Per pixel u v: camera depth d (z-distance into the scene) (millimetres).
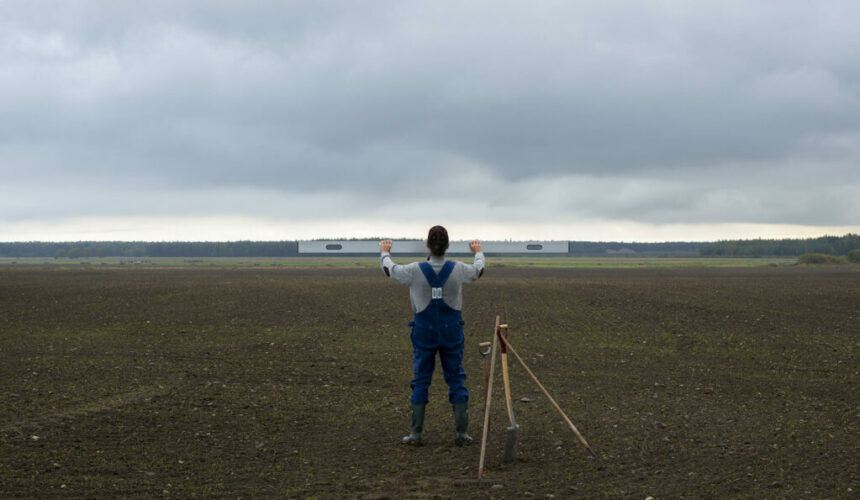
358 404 9469
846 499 5164
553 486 5527
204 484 5680
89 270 70875
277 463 6379
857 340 16703
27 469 6008
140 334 17781
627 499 5184
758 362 13617
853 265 95000
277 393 10219
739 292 30344
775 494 5293
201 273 58625
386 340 16875
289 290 31328
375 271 65062
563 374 12188
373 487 5539
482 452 5801
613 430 7746
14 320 20500
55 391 9953
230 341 16578
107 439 7227
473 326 19750
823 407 9164
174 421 8195
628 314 22438
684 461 6352
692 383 11227
